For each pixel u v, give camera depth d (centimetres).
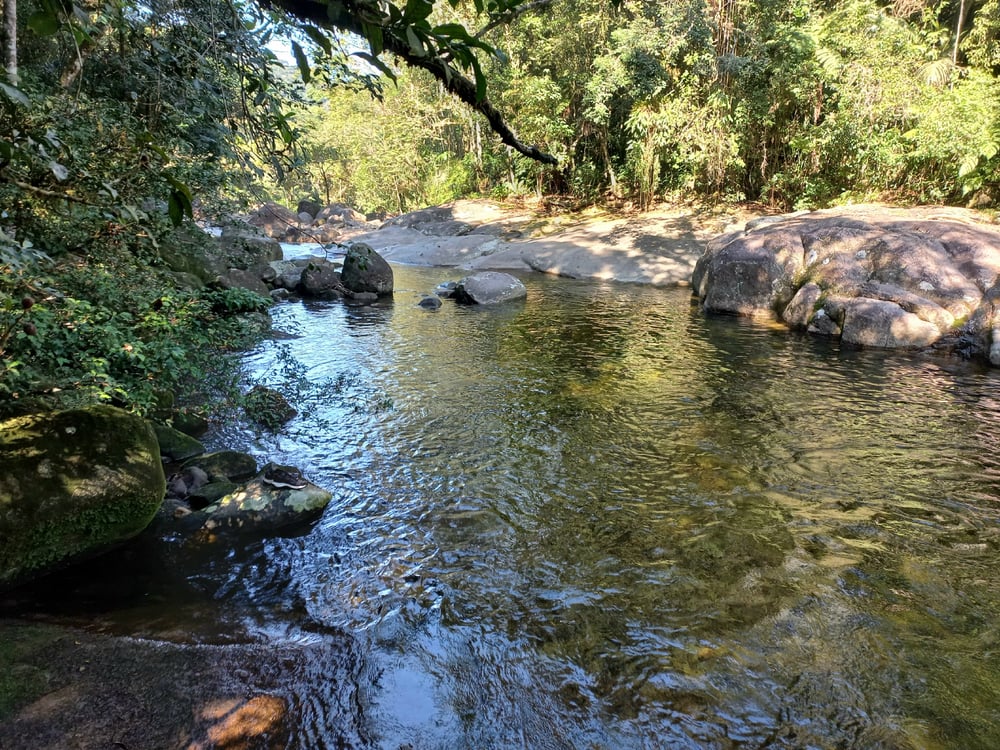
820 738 259
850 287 1021
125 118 430
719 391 735
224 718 257
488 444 575
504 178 2711
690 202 2039
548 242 1938
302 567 383
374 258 1391
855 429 617
